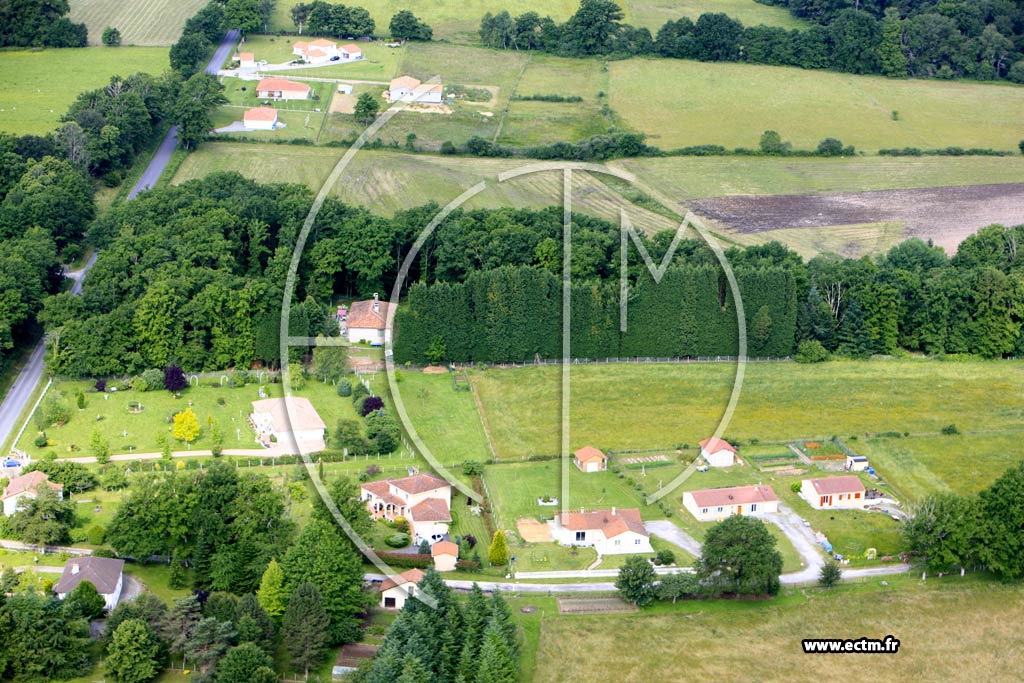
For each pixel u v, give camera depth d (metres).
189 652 188.50
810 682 194.50
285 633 192.38
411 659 184.50
